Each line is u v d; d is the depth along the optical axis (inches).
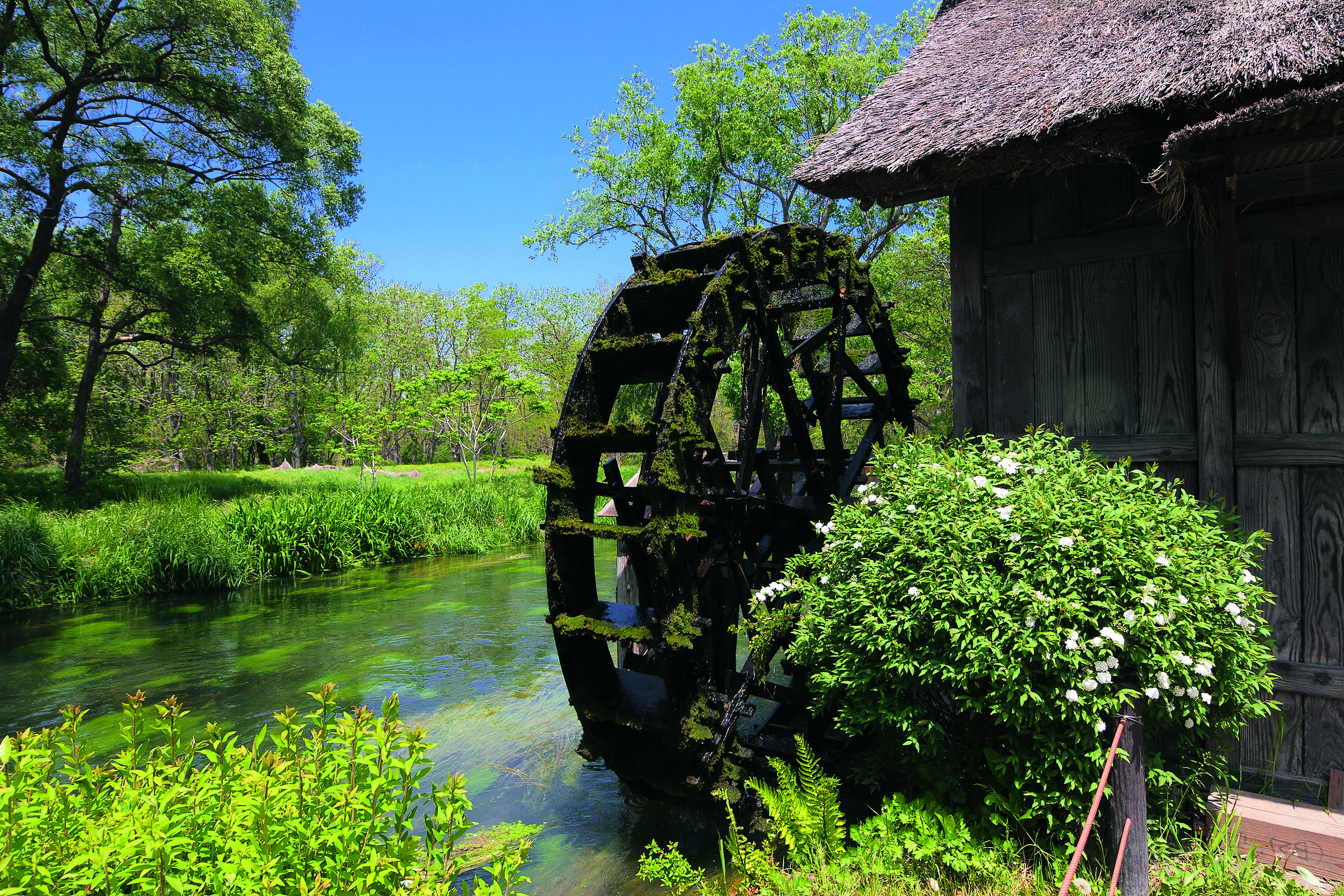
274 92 679.7
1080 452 128.6
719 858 147.2
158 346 1184.8
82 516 509.7
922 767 118.7
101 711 235.3
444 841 90.4
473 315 1605.6
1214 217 123.7
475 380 1155.3
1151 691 97.6
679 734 153.5
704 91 786.8
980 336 153.6
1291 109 93.6
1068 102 131.1
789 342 255.3
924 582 111.9
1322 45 110.7
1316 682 119.4
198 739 207.0
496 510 684.1
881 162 149.8
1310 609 121.3
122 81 658.2
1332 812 112.7
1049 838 109.1
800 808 122.0
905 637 116.0
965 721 122.5
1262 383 125.5
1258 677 107.3
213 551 451.2
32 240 742.5
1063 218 145.9
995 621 107.1
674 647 150.2
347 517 545.3
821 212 812.0
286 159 720.3
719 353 167.0
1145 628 100.6
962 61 181.0
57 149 630.5
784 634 153.6
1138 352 138.6
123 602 411.5
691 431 159.8
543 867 143.9
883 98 178.2
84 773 84.4
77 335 888.9
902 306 709.9
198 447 1380.4
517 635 329.1
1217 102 116.1
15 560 401.7
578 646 171.8
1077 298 144.7
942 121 151.2
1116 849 95.6
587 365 183.2
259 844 73.9
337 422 1222.3
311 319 944.9
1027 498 111.9
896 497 130.8
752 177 837.2
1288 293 123.7
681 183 836.0
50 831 72.7
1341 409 119.6
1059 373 146.2
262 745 203.5
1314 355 121.7
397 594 426.6
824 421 217.9
